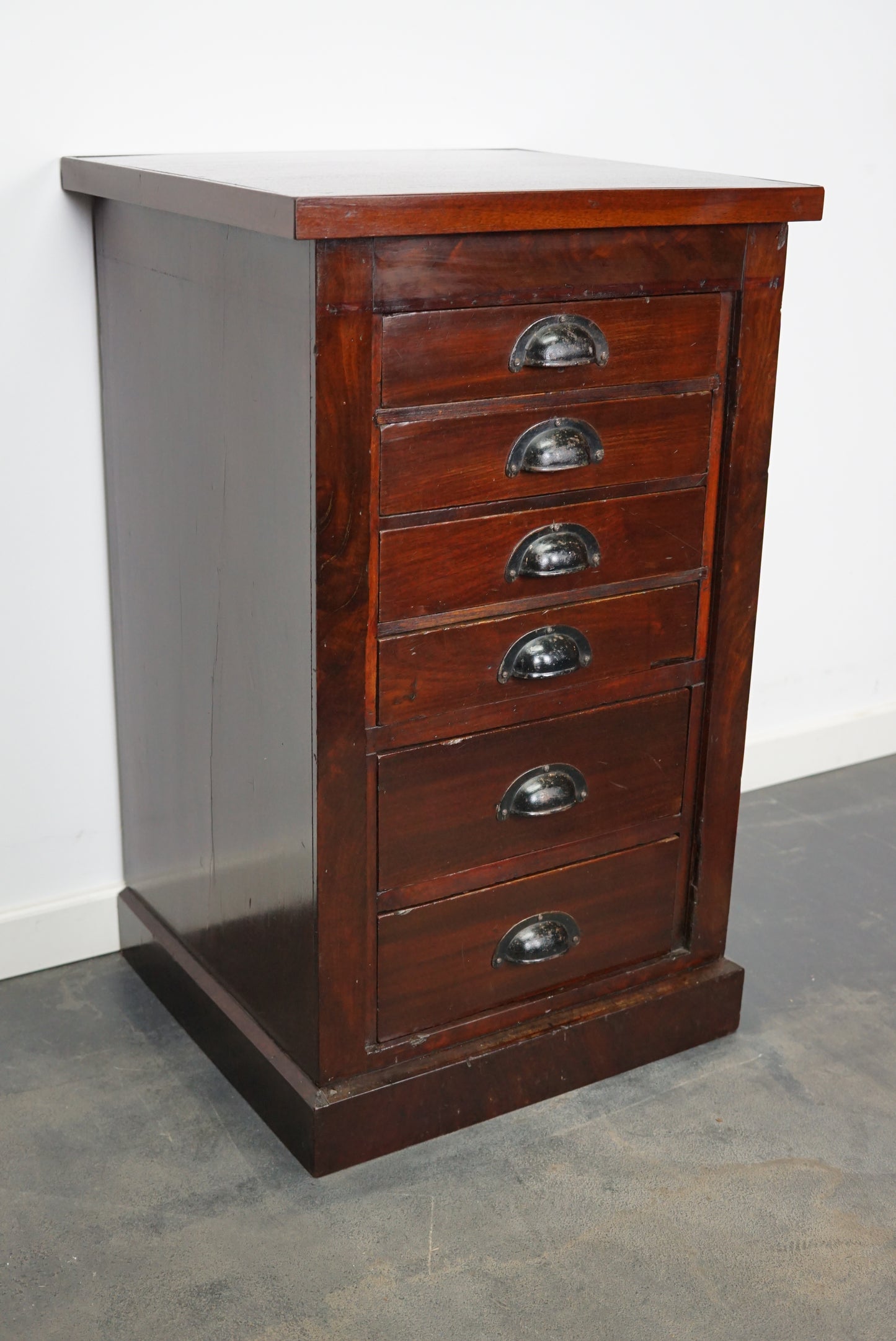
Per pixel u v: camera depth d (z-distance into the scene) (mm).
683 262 1405
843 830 2336
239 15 1678
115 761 1876
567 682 1496
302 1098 1463
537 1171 1502
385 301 1238
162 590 1625
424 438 1308
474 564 1385
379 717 1377
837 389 2340
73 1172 1483
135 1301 1313
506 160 1705
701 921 1709
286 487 1307
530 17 1893
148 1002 1808
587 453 1400
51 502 1725
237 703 1489
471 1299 1325
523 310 1322
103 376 1688
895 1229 1433
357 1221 1421
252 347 1316
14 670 1762
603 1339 1283
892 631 2602
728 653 1602
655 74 2027
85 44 1590
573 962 1629
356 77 1787
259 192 1187
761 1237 1415
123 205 1541
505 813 1501
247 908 1555
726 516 1533
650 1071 1684
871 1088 1656
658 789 1619
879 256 2299
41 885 1867
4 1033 1728
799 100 2160
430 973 1513
